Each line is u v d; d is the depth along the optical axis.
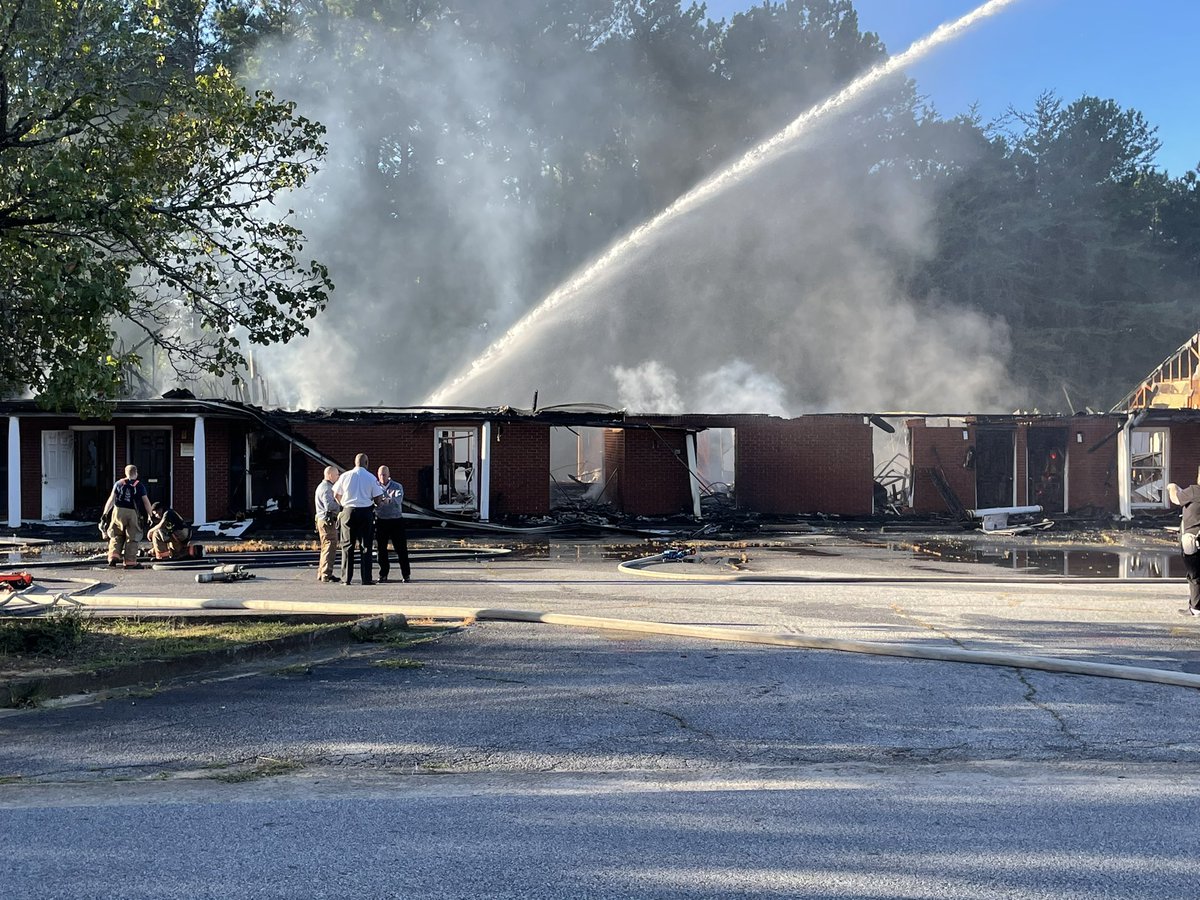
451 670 9.23
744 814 5.47
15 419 24.92
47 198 9.77
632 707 7.94
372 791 5.98
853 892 4.36
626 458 28.27
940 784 6.13
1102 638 10.61
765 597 13.84
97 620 11.60
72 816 5.45
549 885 4.42
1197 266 62.09
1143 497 30.33
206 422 25.97
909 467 29.69
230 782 6.20
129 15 11.20
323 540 15.91
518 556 20.30
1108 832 5.17
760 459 29.05
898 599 13.63
